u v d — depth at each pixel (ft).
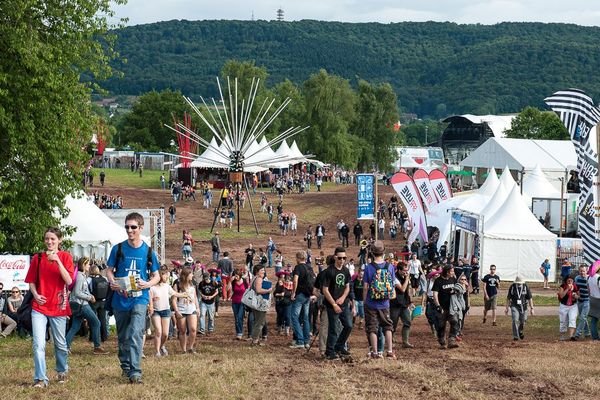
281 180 298.76
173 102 543.39
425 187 185.37
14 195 83.56
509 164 282.36
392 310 62.69
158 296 55.62
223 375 44.86
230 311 103.91
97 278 63.52
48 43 84.28
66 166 89.25
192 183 304.50
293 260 180.55
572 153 284.61
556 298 125.18
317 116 406.41
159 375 43.88
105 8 89.76
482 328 85.40
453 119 540.52
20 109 82.33
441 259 137.49
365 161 446.60
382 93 451.53
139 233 39.09
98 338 57.52
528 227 151.02
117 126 621.31
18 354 54.80
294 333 63.00
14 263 74.28
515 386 44.45
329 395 39.75
